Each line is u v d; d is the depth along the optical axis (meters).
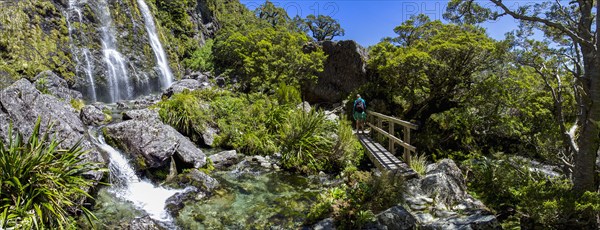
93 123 9.22
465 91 13.49
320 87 19.05
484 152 11.59
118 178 6.60
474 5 7.32
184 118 10.05
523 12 6.86
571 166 7.50
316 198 6.87
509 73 12.10
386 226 5.26
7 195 4.14
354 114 12.19
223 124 10.76
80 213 5.24
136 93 17.61
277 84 17.03
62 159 4.71
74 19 15.55
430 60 12.68
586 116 6.19
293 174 8.46
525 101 10.50
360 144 10.80
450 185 6.83
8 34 12.08
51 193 4.30
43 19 13.91
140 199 6.25
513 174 7.42
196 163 8.00
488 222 5.24
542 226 5.48
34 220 3.95
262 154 9.90
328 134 10.06
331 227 5.48
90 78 14.91
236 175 8.14
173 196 6.43
